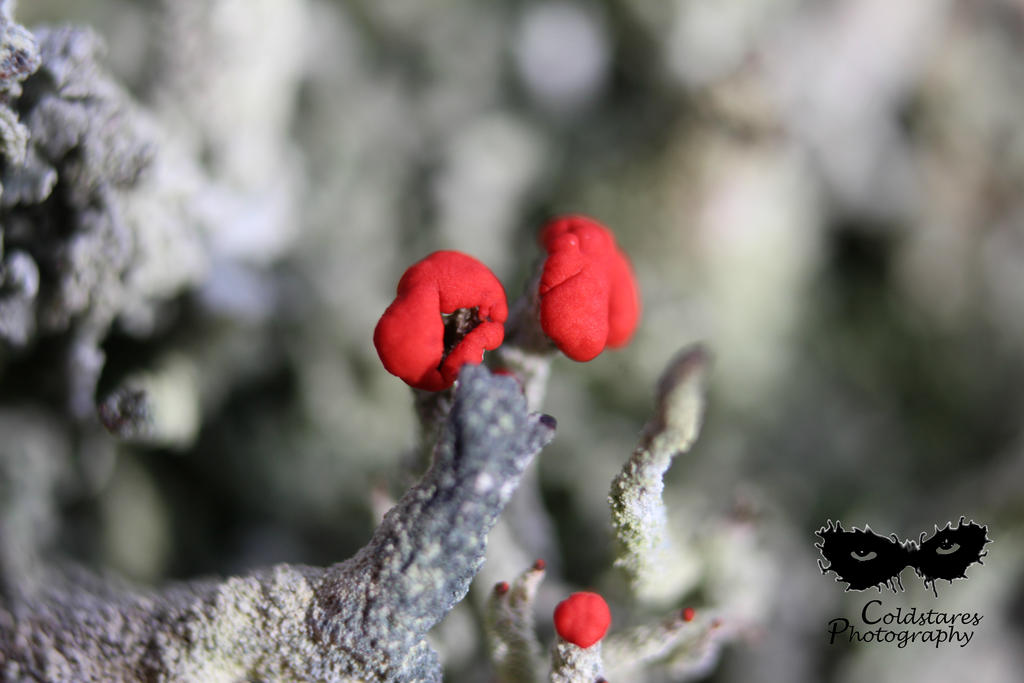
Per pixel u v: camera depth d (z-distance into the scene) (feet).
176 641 0.25
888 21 0.44
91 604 0.26
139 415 0.28
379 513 0.27
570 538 0.35
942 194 0.46
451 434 0.23
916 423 0.44
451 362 0.24
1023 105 0.47
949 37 0.47
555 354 0.26
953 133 0.46
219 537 0.34
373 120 0.40
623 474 0.25
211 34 0.30
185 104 0.30
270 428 0.34
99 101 0.26
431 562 0.24
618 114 0.43
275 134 0.32
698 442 0.39
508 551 0.28
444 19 0.42
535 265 0.26
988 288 0.46
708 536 0.29
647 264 0.40
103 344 0.29
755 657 0.35
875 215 0.46
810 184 0.44
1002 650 0.36
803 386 0.43
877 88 0.46
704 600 0.29
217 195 0.29
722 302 0.40
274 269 0.33
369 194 0.39
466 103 0.42
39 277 0.27
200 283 0.29
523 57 0.43
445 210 0.39
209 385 0.31
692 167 0.40
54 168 0.26
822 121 0.44
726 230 0.40
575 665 0.25
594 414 0.38
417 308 0.24
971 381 0.45
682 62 0.40
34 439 0.29
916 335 0.45
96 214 0.27
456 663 0.28
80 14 0.33
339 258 0.37
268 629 0.24
